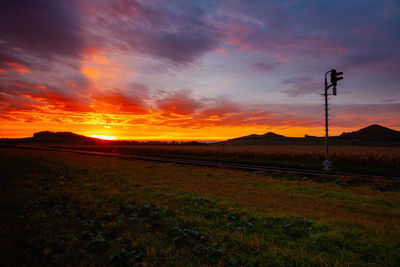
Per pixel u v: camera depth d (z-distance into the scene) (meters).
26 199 6.44
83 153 37.56
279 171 15.81
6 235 4.04
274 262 3.40
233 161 25.97
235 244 4.01
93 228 4.58
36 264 3.19
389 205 7.57
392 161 19.31
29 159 19.53
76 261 3.31
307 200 7.89
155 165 19.25
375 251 3.83
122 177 11.77
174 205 6.58
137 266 3.24
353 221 5.43
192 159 29.70
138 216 5.50
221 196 8.23
